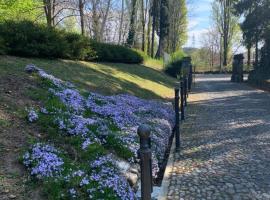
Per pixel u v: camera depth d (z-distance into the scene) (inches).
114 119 391.5
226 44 3321.9
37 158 248.1
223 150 434.9
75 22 1808.6
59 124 310.2
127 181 272.5
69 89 418.3
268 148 436.5
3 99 331.3
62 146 287.9
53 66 597.6
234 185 316.8
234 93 1181.1
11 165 243.1
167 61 1632.6
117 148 314.7
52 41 647.1
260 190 304.2
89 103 406.3
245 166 369.1
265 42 1573.6
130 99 568.7
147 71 1253.7
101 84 629.0
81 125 317.1
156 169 325.7
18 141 272.5
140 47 2433.6
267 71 1466.5
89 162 269.7
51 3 1196.5
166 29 2591.0
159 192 303.7
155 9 2456.9
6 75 401.1
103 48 1000.9
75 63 709.9
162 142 396.5
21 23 601.0
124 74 887.1
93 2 1414.9
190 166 375.9
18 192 220.1
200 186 316.8
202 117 693.3
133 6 1956.2
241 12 1647.4
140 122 425.7
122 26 1852.9
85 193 227.8
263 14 1556.3
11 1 1261.1
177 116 452.4
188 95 1123.3
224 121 638.5
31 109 325.7
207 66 3725.4
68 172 241.0
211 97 1065.5
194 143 477.1
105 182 240.2
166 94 952.3
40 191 223.9
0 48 529.7
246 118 662.5
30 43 593.9
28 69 438.3
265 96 1066.1
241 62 1754.4
